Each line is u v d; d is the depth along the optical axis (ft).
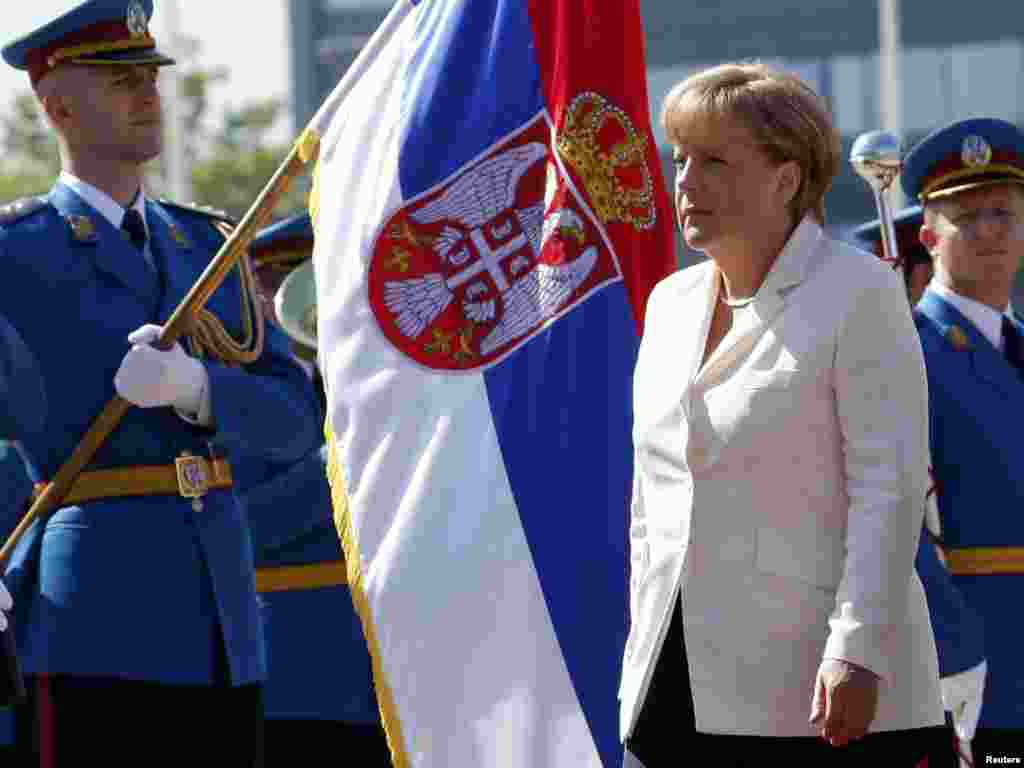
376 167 46.01
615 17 46.93
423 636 43.68
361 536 44.16
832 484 35.22
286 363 50.55
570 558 44.14
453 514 44.09
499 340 45.16
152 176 235.20
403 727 43.47
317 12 263.49
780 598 35.12
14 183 229.45
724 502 35.42
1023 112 260.83
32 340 47.14
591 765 43.52
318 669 59.93
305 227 65.26
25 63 48.67
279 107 249.75
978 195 52.31
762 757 35.37
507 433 44.55
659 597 36.06
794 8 261.44
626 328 45.60
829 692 34.12
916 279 61.46
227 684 47.73
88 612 46.39
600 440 44.78
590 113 46.42
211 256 50.06
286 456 49.80
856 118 261.85
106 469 47.21
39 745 46.60
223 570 47.75
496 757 43.45
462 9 46.83
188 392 46.83
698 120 35.96
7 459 49.49
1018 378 52.19
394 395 44.75
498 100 46.24
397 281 45.39
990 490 50.85
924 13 260.21
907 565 34.60
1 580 45.57
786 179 36.09
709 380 35.86
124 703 46.75
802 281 35.63
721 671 35.32
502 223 45.80
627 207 46.39
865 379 34.91
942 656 46.62
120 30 48.32
